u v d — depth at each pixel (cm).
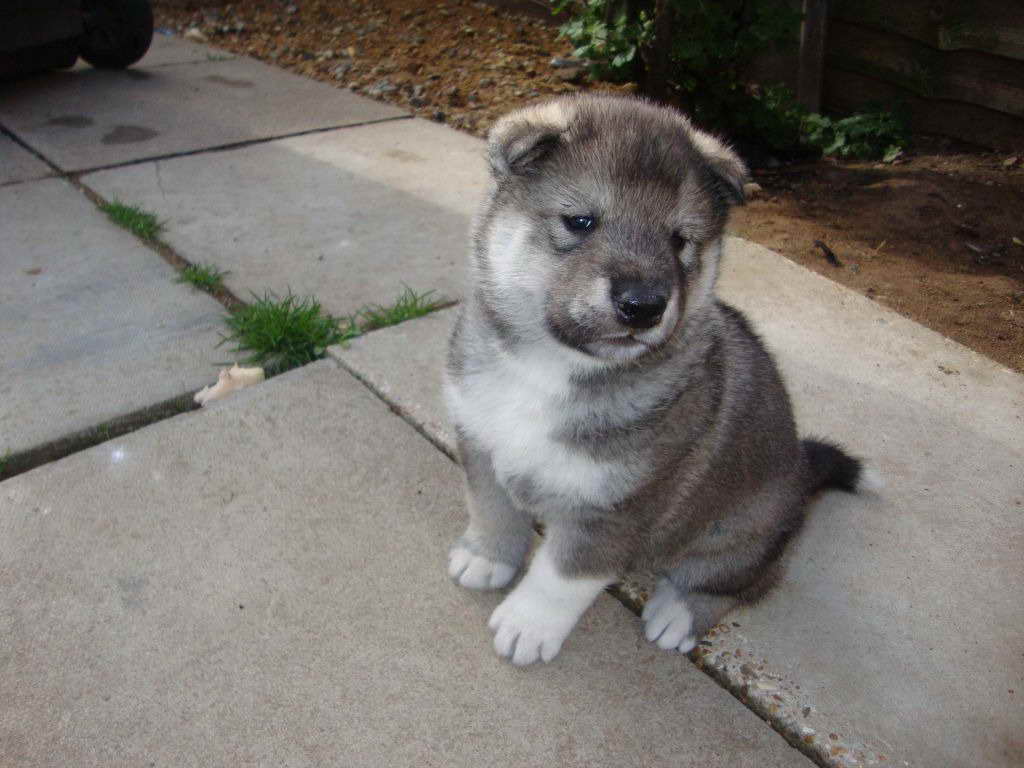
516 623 62
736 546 65
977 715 59
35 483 72
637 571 68
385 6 203
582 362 57
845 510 74
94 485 72
